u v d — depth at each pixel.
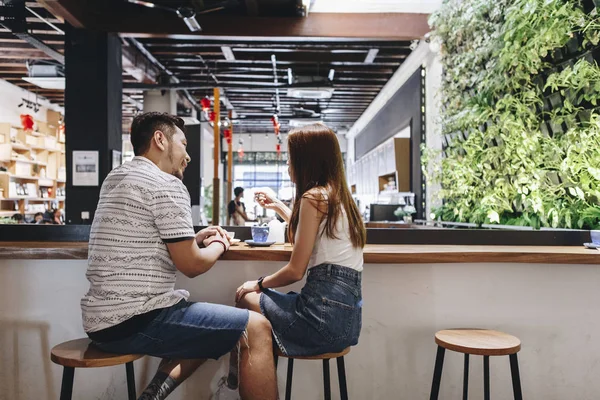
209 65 7.70
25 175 8.45
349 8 5.19
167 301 1.65
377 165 8.45
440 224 4.72
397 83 7.58
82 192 5.06
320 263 1.71
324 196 1.69
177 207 1.65
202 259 1.69
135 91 8.84
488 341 1.78
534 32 2.81
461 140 3.99
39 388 2.19
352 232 1.72
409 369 2.22
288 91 7.52
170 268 1.70
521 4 2.81
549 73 2.91
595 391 2.21
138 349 1.62
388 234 2.37
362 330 2.22
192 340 1.64
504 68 3.24
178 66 7.69
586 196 2.61
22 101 8.96
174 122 1.84
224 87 7.66
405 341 2.22
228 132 10.06
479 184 3.58
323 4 5.13
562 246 2.33
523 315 2.21
